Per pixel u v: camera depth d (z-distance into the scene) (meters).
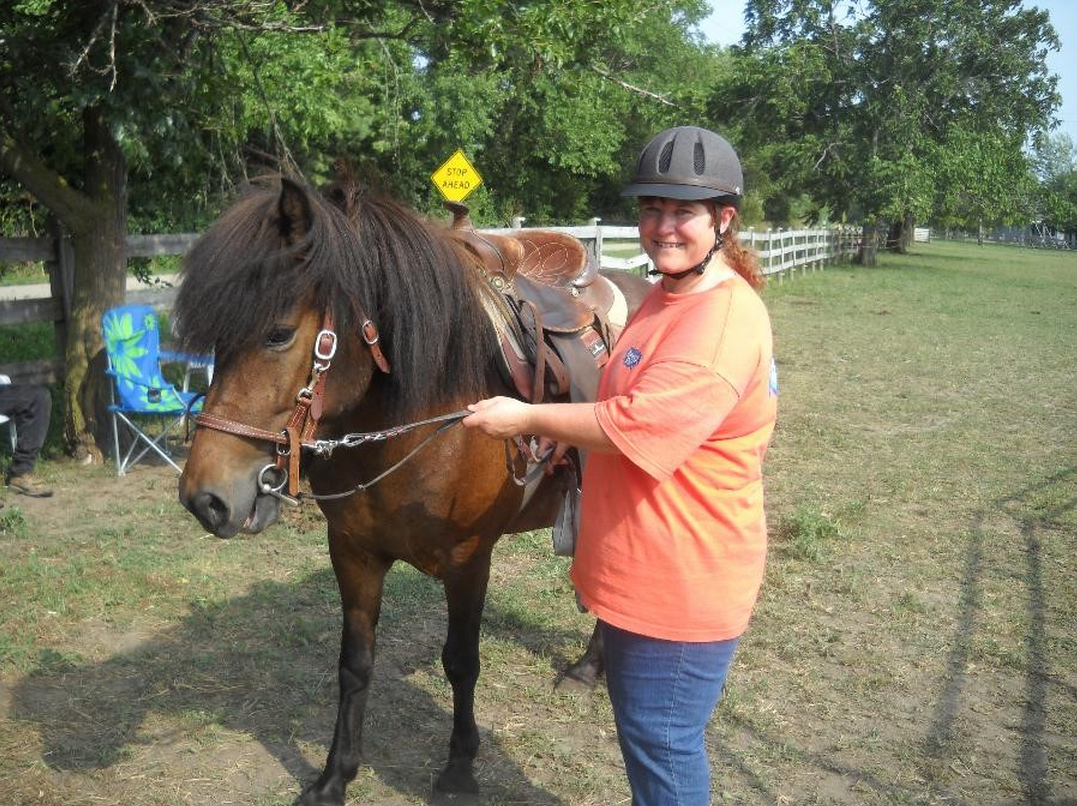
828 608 4.46
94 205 6.26
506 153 26.14
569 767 3.20
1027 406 9.18
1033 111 32.28
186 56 5.73
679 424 1.84
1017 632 4.25
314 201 2.24
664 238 1.93
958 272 29.17
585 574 2.09
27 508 5.56
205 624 4.12
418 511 2.65
